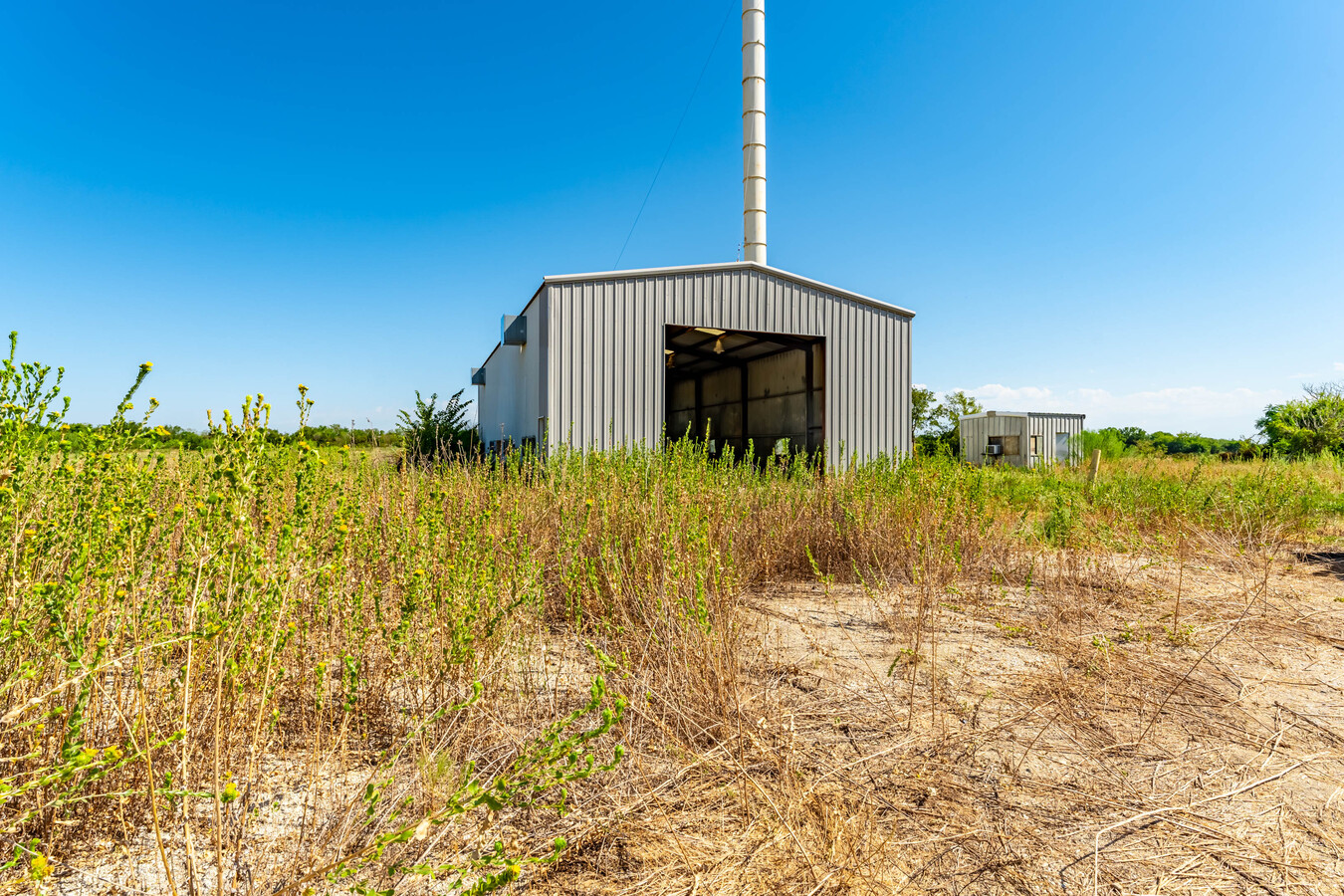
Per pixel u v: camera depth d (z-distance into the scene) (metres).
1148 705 3.30
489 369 20.27
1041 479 10.63
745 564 5.48
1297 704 3.34
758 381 19.25
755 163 19.44
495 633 3.06
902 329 14.66
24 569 1.96
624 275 12.10
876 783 2.56
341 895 1.79
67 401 2.12
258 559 2.05
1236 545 6.95
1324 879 2.04
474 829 2.13
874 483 7.44
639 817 2.27
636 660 3.38
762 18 19.42
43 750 1.97
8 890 1.75
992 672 3.74
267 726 2.35
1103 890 1.99
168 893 1.81
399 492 4.92
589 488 6.39
